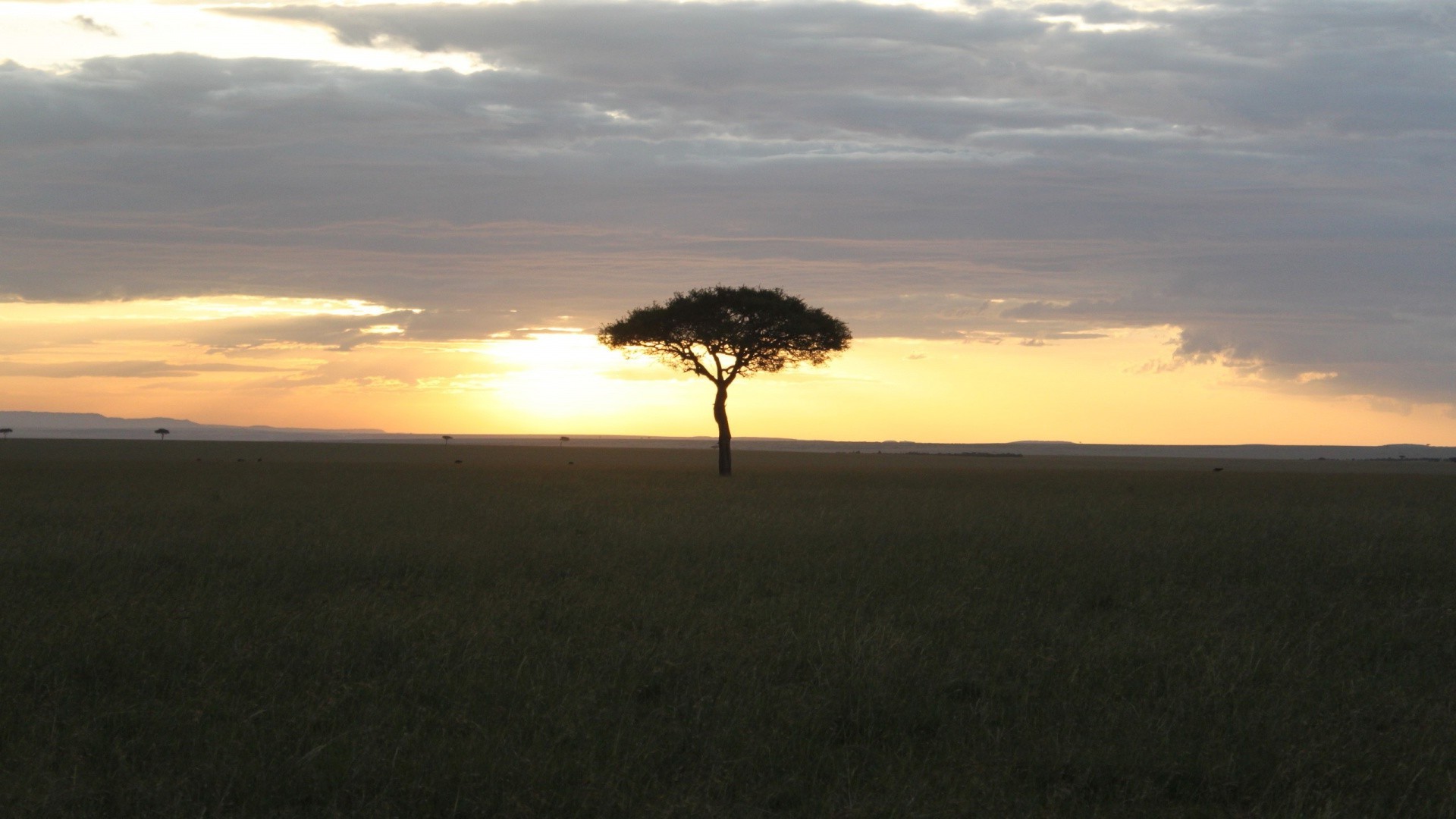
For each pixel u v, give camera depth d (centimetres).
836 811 587
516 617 1107
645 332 5238
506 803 589
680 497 3130
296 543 1767
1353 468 10262
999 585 1365
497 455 9738
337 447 13225
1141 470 7369
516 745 682
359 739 681
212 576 1411
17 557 1531
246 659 898
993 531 2081
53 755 655
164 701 786
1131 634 1045
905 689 820
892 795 602
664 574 1442
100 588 1288
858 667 870
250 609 1133
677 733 704
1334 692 845
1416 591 1395
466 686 816
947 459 11244
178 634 973
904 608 1194
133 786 603
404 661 895
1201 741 708
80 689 810
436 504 2720
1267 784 639
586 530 2084
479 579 1409
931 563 1577
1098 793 625
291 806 593
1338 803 614
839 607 1201
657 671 858
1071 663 922
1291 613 1217
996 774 641
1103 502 3116
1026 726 737
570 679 841
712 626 1055
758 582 1385
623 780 620
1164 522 2358
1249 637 1047
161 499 2844
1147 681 870
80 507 2495
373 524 2158
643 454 11219
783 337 5256
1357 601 1307
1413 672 927
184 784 611
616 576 1434
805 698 787
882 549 1775
